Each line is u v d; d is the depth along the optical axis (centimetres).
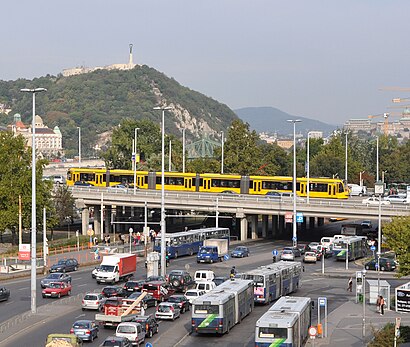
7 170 17538
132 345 7806
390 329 7769
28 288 11750
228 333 8669
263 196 18738
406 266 10269
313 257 14975
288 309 7906
